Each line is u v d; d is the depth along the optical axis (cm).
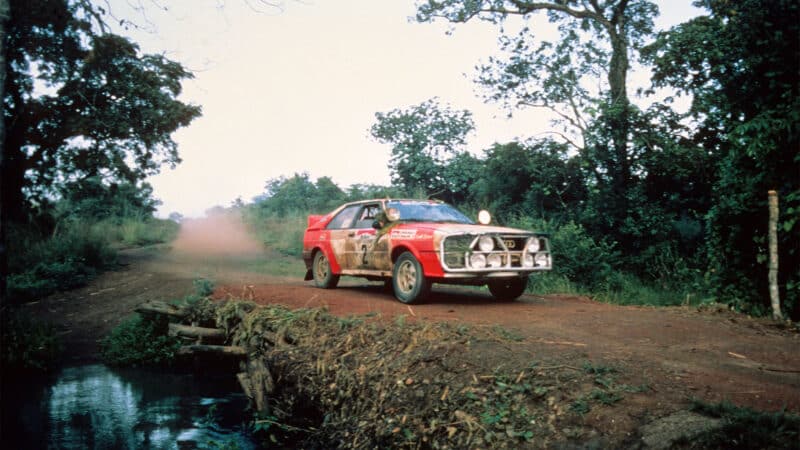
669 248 1440
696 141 1639
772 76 828
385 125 2505
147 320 1028
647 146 1614
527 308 807
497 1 1991
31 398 770
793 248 768
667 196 1702
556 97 1833
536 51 1920
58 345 1012
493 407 416
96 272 1664
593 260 1298
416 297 815
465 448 389
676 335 621
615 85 1900
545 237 836
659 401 391
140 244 2402
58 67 1862
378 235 896
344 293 989
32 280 1467
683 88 1603
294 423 576
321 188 3472
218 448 565
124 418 679
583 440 362
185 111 1986
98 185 2078
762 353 540
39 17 1752
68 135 1853
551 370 455
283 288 1066
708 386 423
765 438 319
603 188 1647
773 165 801
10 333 968
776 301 749
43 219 1991
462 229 798
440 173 2455
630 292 1171
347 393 508
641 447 342
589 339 587
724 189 886
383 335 584
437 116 2516
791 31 809
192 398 768
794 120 754
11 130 1827
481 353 505
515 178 1897
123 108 1952
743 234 845
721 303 835
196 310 914
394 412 457
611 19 1981
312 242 1088
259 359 667
